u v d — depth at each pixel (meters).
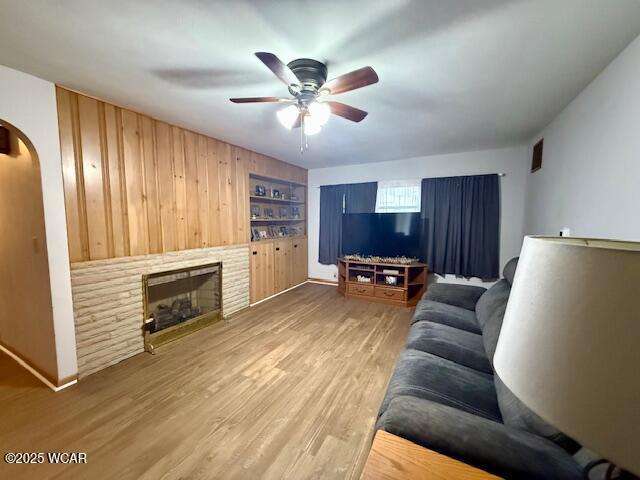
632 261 0.39
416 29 1.42
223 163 3.53
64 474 1.38
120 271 2.45
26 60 1.72
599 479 0.71
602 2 1.23
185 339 2.90
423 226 4.36
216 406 1.88
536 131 3.08
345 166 5.12
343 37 1.49
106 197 2.36
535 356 0.50
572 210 2.23
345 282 4.53
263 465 1.44
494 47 1.58
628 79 1.54
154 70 1.84
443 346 1.85
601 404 0.41
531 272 0.54
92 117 2.25
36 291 2.16
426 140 3.46
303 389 2.07
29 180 2.06
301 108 1.87
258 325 3.30
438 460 0.77
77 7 1.27
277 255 4.62
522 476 0.78
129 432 1.65
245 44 1.56
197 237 3.20
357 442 1.59
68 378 2.12
